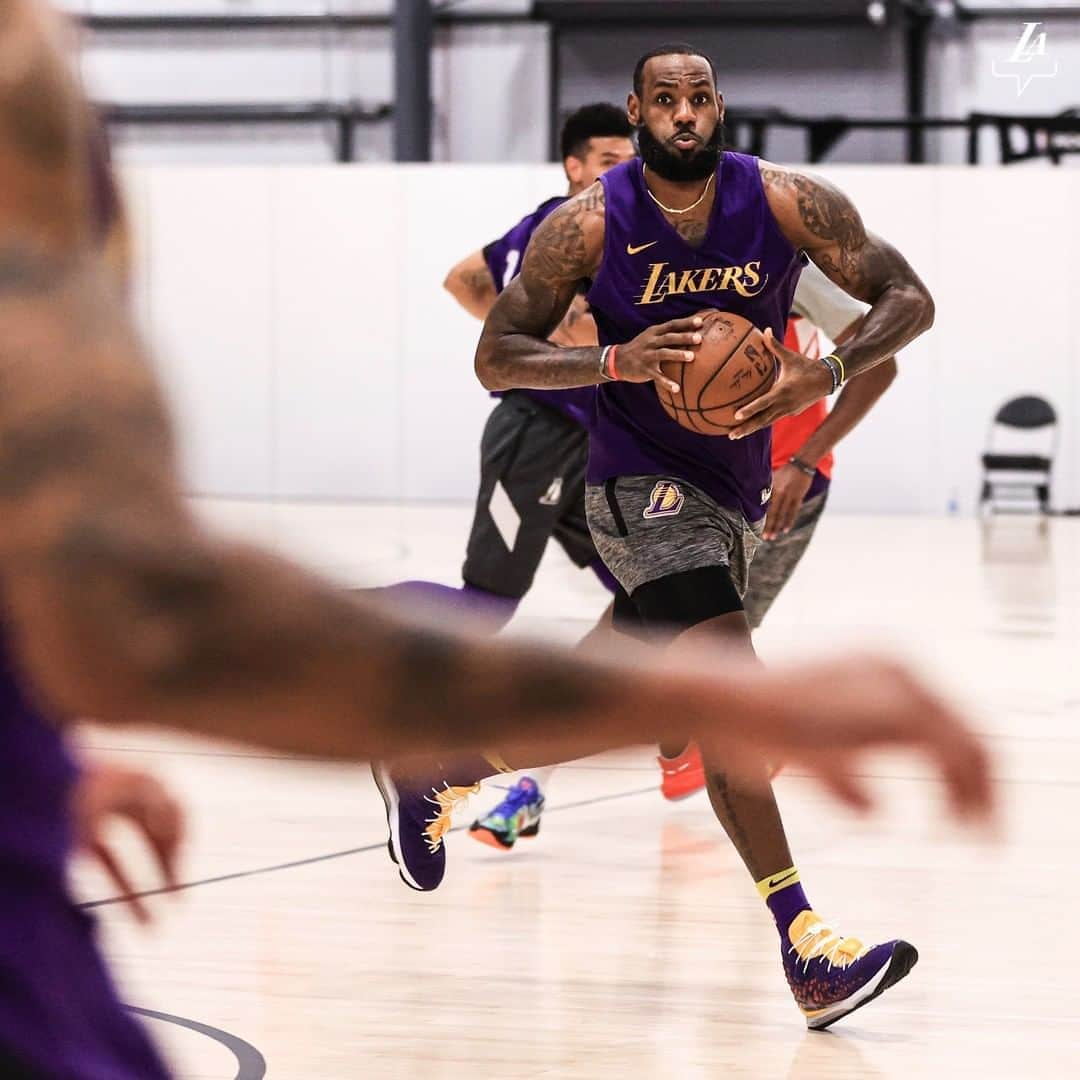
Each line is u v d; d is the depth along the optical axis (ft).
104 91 7.18
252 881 35.24
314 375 151.74
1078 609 84.17
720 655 6.23
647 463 29.40
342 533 118.93
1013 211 144.77
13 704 7.51
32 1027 7.52
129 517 5.62
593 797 45.21
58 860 7.75
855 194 146.10
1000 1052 25.63
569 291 30.14
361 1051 25.26
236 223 151.84
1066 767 47.09
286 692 5.70
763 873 27.09
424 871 32.71
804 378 28.53
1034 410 144.87
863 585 94.73
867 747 5.78
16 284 6.08
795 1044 25.98
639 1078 24.29
